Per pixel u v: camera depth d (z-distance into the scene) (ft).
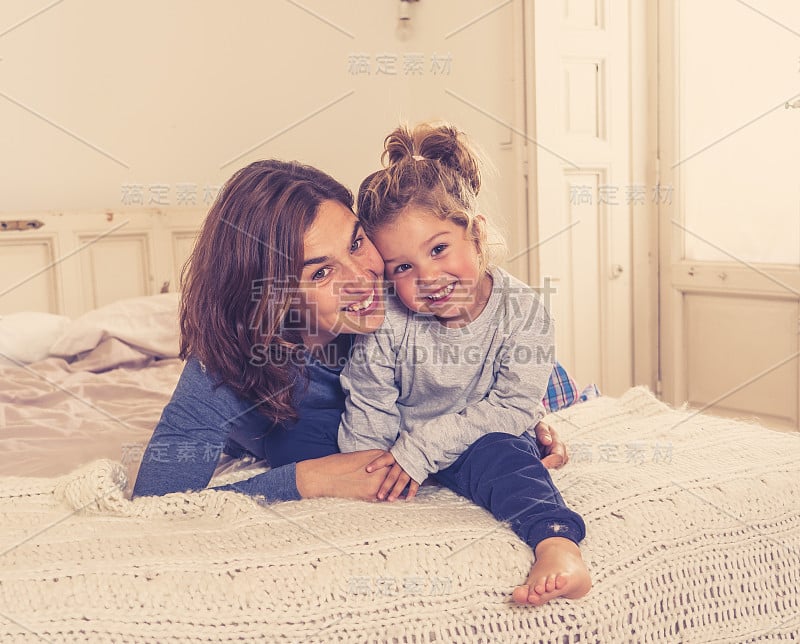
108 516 2.73
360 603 2.28
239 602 2.23
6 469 3.37
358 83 9.08
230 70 8.32
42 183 7.58
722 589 2.69
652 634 2.52
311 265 2.93
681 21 7.51
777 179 7.02
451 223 3.11
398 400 3.40
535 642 2.35
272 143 8.63
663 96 7.72
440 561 2.39
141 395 4.97
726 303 7.47
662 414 3.94
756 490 2.88
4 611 2.11
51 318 6.03
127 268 7.46
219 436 3.10
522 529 2.54
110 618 2.15
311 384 3.33
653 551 2.60
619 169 7.79
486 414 3.10
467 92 8.52
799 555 2.85
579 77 7.56
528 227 7.74
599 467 3.13
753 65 7.11
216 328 3.00
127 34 7.80
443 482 3.19
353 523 2.62
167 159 8.07
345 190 3.19
